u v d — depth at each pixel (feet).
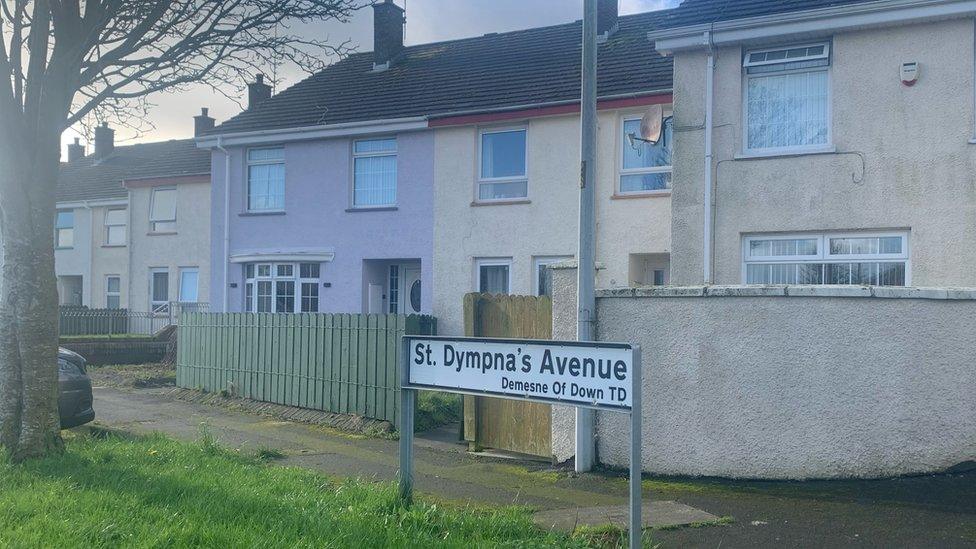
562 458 30.27
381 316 40.11
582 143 29.53
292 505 22.30
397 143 64.28
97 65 31.81
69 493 23.29
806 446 26.27
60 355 36.52
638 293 28.43
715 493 25.52
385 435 37.93
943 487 24.54
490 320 33.47
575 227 56.80
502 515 21.81
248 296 71.41
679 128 44.01
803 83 42.27
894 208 39.86
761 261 42.65
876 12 39.70
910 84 39.81
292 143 68.90
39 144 29.40
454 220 61.41
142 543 18.75
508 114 58.85
